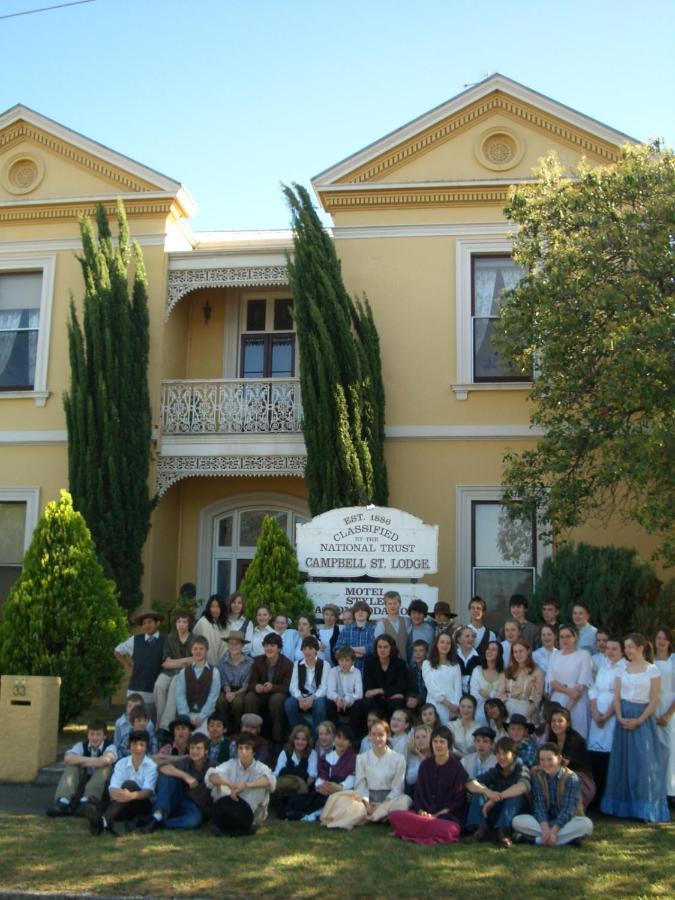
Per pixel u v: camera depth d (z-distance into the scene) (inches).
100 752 343.6
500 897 247.9
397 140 594.9
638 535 537.6
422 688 373.4
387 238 593.3
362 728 363.3
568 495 429.7
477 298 586.2
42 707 388.2
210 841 300.5
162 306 598.9
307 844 296.4
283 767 347.9
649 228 420.8
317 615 465.1
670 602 431.8
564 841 294.5
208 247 680.4
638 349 393.7
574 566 461.1
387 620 407.2
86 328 557.6
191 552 629.0
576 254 420.8
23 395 602.9
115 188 617.0
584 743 329.1
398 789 325.1
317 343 531.8
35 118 625.0
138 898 249.6
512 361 473.4
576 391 433.1
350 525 472.4
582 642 375.6
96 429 547.8
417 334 581.0
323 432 528.7
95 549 532.4
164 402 589.3
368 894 250.7
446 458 569.3
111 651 445.4
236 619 422.0
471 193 586.6
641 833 307.1
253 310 655.1
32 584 438.6
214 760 335.6
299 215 553.6
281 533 481.1
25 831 311.1
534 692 347.3
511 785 306.7
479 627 388.8
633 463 384.5
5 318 622.2
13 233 624.7
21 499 596.7
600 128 578.6
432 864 274.7
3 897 252.2
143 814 319.0
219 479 633.0
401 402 574.2
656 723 328.8
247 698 372.5
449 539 561.0
